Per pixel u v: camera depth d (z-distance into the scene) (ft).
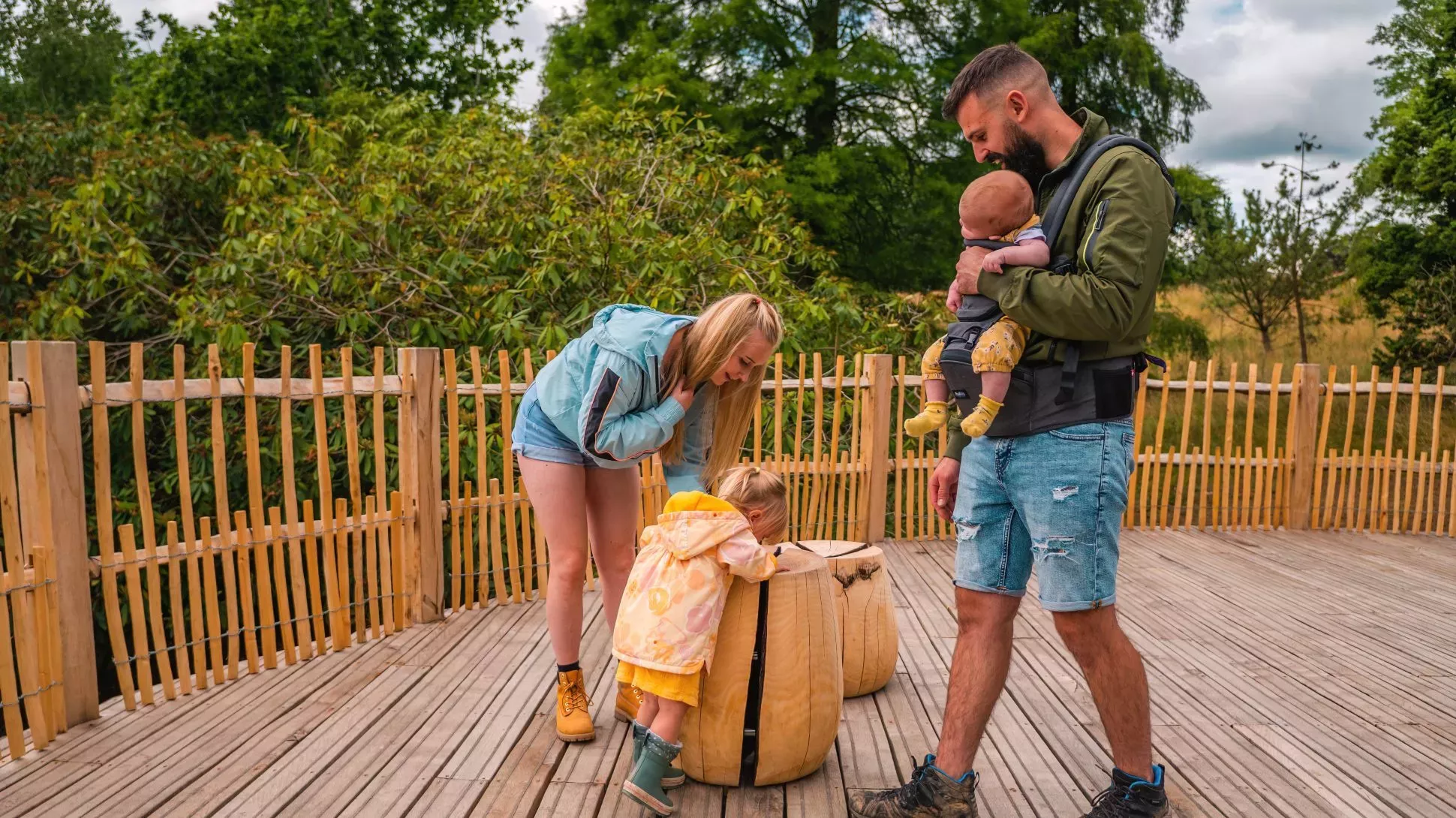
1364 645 14.07
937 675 12.56
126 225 28.63
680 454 9.86
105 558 10.79
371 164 28.96
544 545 16.14
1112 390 7.26
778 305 25.59
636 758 8.77
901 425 21.59
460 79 65.46
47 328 26.48
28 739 10.12
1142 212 6.96
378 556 14.15
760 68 49.19
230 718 10.71
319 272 24.38
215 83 57.06
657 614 8.49
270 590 12.46
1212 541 21.91
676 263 25.04
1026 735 10.52
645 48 46.70
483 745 10.01
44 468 9.95
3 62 83.20
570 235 24.68
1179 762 9.90
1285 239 45.50
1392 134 46.26
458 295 25.36
